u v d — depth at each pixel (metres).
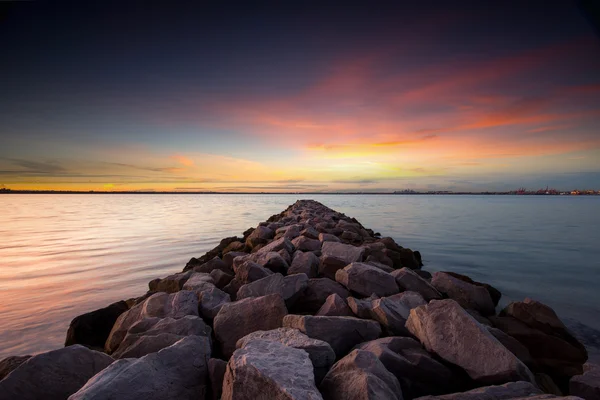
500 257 12.97
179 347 3.17
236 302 4.66
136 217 32.31
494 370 3.22
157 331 3.97
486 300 6.64
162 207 53.69
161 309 4.96
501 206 55.47
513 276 10.28
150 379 2.70
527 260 12.43
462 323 3.64
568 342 4.91
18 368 2.77
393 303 4.86
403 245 15.74
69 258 12.49
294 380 2.46
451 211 41.66
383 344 3.65
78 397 2.32
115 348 4.57
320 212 25.27
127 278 9.78
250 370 2.51
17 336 6.04
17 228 22.42
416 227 23.36
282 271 7.48
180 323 4.06
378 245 11.03
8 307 7.46
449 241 16.92
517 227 22.95
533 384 3.17
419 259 12.17
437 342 3.64
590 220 28.09
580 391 3.35
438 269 11.23
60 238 17.59
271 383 2.40
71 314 7.07
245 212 40.47
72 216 33.75
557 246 15.23
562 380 4.43
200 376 3.02
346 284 6.09
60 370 2.90
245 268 6.46
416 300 5.33
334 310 4.85
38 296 8.20
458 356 3.47
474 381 3.33
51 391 2.77
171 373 2.88
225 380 2.69
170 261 12.02
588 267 11.34
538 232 20.17
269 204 66.44
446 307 3.88
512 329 5.17
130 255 13.10
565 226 23.48
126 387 2.53
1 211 42.62
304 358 2.83
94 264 11.52
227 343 4.14
